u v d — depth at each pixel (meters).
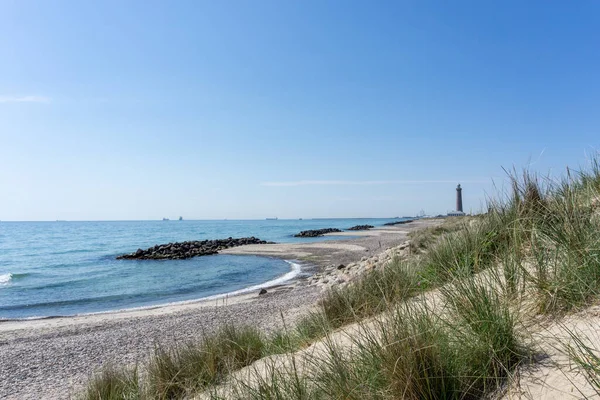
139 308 14.37
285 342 5.04
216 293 16.69
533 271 3.02
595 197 4.06
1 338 10.29
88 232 100.88
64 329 11.09
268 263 26.42
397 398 2.24
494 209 5.20
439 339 2.45
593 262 2.73
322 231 72.75
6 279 22.70
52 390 6.57
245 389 3.04
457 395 2.20
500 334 2.32
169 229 120.69
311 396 2.61
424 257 6.89
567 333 2.26
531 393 1.92
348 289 5.86
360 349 2.87
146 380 4.70
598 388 1.73
